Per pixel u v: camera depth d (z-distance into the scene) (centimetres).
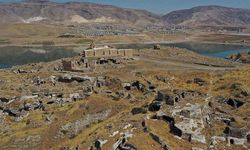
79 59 18862
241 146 5781
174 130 6159
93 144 6562
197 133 5984
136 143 5784
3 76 16038
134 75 14825
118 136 6344
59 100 10662
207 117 6538
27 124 9406
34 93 11619
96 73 15238
